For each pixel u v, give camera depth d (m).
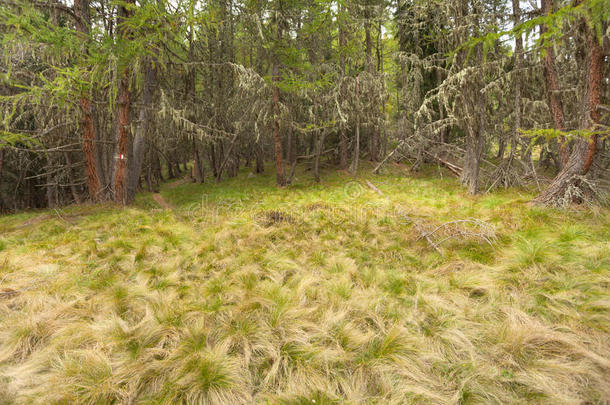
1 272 4.00
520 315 2.66
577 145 6.09
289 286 3.61
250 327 2.69
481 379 2.06
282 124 14.55
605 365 2.00
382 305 3.11
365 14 15.45
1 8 5.93
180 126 13.18
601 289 2.88
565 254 3.71
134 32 7.84
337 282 3.57
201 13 7.74
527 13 7.72
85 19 9.50
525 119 10.49
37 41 6.75
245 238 5.49
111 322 2.73
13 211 16.12
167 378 2.14
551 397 1.85
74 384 2.03
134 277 3.92
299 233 5.92
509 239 4.61
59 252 4.85
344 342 2.52
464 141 15.12
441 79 16.06
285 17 12.09
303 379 2.13
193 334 2.55
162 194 17.34
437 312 2.88
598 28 3.60
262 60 14.30
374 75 14.47
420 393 1.94
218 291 3.46
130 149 14.10
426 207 7.81
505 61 8.98
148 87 10.98
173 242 5.29
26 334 2.59
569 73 8.95
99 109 11.23
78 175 17.19
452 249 4.61
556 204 6.15
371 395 2.03
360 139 21.36
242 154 23.70
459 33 9.33
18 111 9.59
